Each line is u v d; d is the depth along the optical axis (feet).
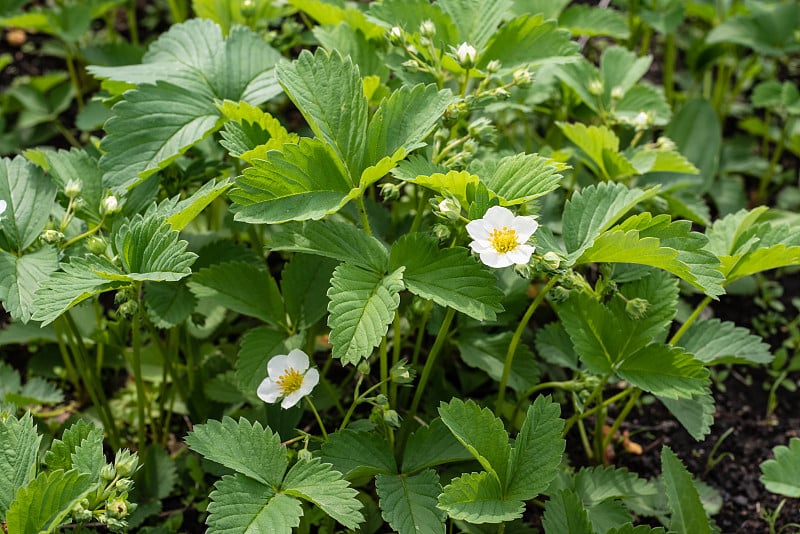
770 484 1.95
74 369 2.28
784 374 2.36
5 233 1.86
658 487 2.12
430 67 1.99
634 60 2.36
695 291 2.47
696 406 1.95
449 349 2.22
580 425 2.16
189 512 2.10
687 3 2.78
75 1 2.95
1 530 1.65
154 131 1.97
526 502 2.11
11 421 1.70
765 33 2.67
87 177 1.96
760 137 2.86
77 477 1.63
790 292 2.53
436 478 1.81
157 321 1.95
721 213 2.61
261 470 1.72
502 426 1.76
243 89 2.06
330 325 1.70
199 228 2.37
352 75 1.81
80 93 2.87
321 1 2.24
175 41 2.10
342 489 1.69
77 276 1.73
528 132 2.39
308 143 1.77
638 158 2.15
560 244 2.19
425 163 1.81
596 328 1.92
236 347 2.21
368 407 2.20
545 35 2.07
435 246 1.78
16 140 2.69
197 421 2.12
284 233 1.80
